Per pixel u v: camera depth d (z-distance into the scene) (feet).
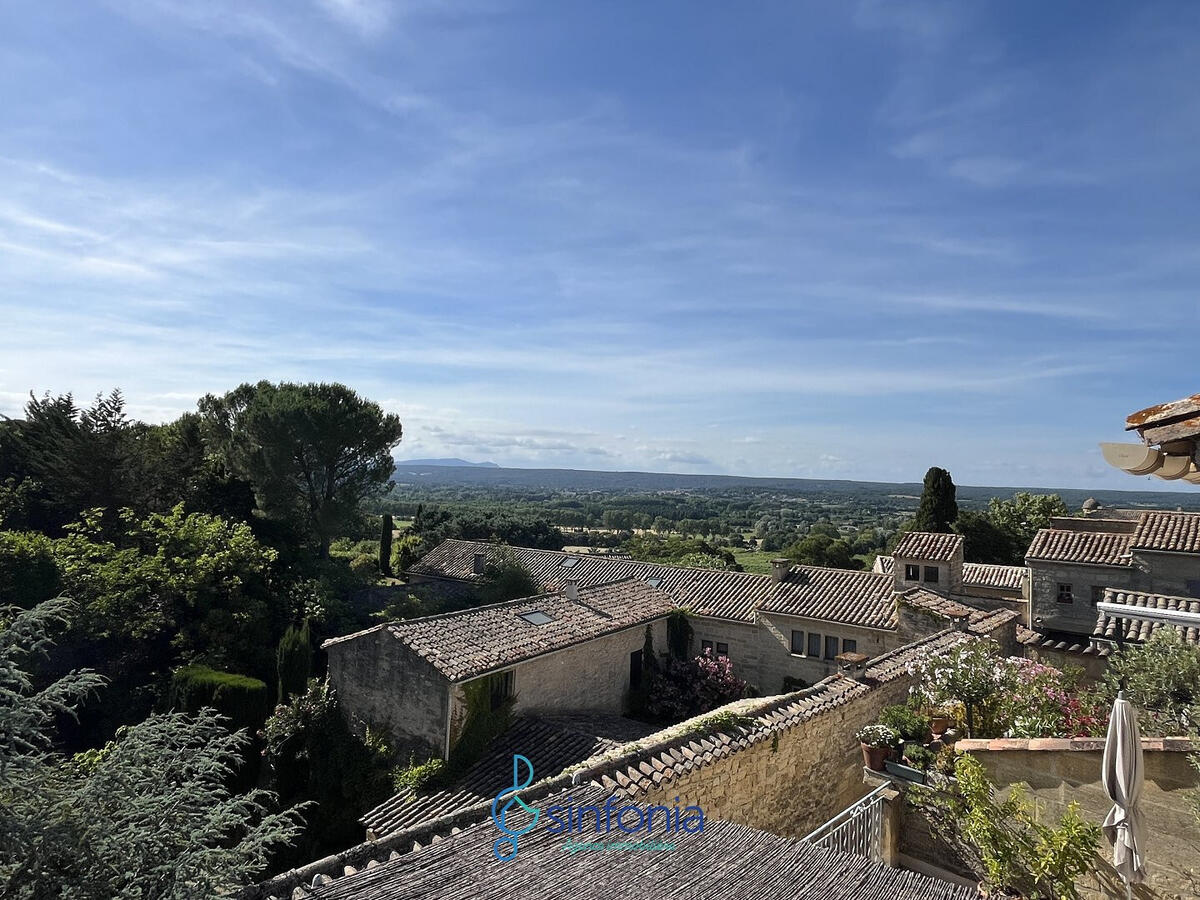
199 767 23.97
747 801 37.01
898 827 33.94
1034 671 43.19
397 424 126.31
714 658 78.33
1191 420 13.73
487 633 58.80
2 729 19.47
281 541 104.06
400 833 25.09
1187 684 30.25
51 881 18.25
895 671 50.60
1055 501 154.51
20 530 86.38
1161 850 23.56
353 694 57.36
